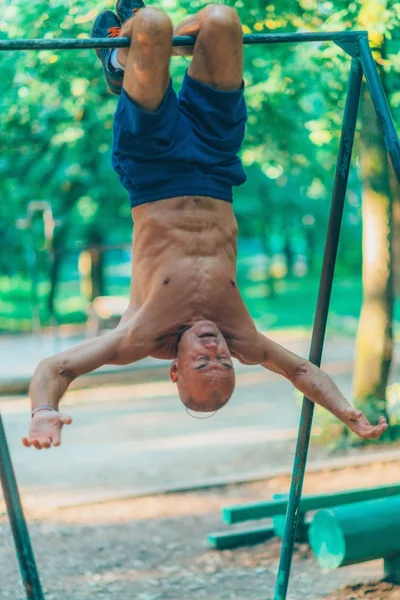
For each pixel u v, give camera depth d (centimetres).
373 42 895
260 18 956
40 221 1966
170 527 830
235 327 429
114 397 1488
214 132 432
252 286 3306
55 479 995
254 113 1110
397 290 1744
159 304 420
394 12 905
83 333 2092
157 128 413
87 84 1045
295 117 1185
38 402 388
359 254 3044
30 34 957
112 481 980
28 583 444
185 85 435
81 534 813
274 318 2384
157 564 741
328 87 1018
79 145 1357
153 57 393
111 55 461
